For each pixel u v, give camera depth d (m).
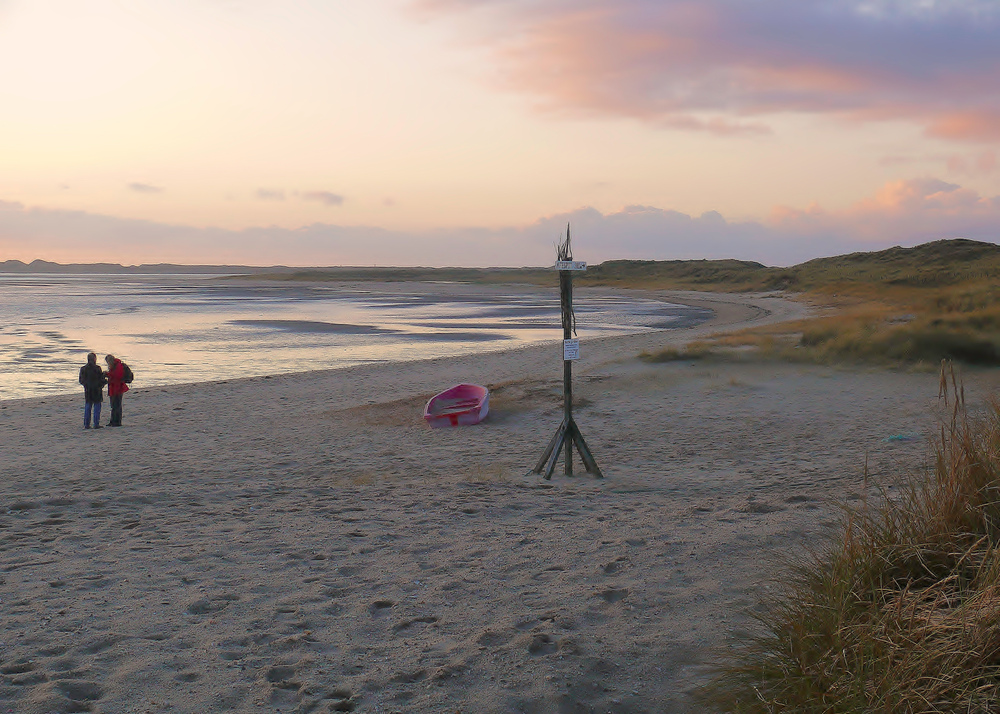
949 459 4.18
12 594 4.98
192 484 9.72
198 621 4.43
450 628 4.24
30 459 12.23
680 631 4.01
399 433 14.17
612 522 6.76
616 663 3.66
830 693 2.75
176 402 19.17
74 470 11.12
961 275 75.06
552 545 5.96
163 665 3.77
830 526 5.81
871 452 10.28
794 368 19.80
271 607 4.68
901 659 2.81
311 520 7.20
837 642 2.93
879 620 3.01
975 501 3.80
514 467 10.86
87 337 42.38
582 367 21.97
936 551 3.57
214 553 6.02
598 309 75.00
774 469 9.63
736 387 17.58
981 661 2.76
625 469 10.32
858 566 3.57
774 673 3.09
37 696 3.38
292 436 14.14
